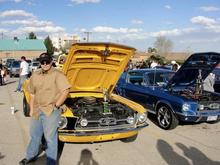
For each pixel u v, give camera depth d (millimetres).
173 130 7727
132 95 8969
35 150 5004
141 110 6031
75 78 6457
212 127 8125
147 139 6828
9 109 9812
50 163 4668
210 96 8141
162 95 7871
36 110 4691
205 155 5879
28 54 80625
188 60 7348
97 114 5785
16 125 7707
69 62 5855
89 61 6113
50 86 4562
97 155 5719
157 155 5801
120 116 5801
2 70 18953
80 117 5449
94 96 6875
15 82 20812
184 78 8172
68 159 5492
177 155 5832
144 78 8891
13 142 6328
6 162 5242
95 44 5637
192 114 7277
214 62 7660
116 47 5914
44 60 4539
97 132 5457
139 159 5562
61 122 5320
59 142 5832
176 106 7410
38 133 4871
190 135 7281
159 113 7953
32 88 4664
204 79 8688
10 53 79250
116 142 6512
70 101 6520
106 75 6711
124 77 9531
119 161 5441
